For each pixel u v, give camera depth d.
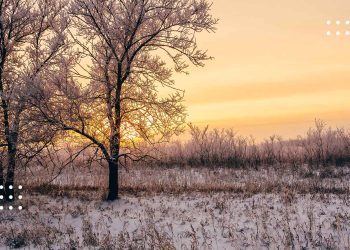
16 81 13.88
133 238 9.99
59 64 13.52
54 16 15.13
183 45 14.31
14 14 14.63
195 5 13.90
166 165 23.95
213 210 12.38
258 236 9.45
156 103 14.52
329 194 14.34
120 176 20.22
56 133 13.80
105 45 14.52
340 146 25.25
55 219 12.46
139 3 13.64
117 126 14.46
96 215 12.58
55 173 21.16
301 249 8.66
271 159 24.70
